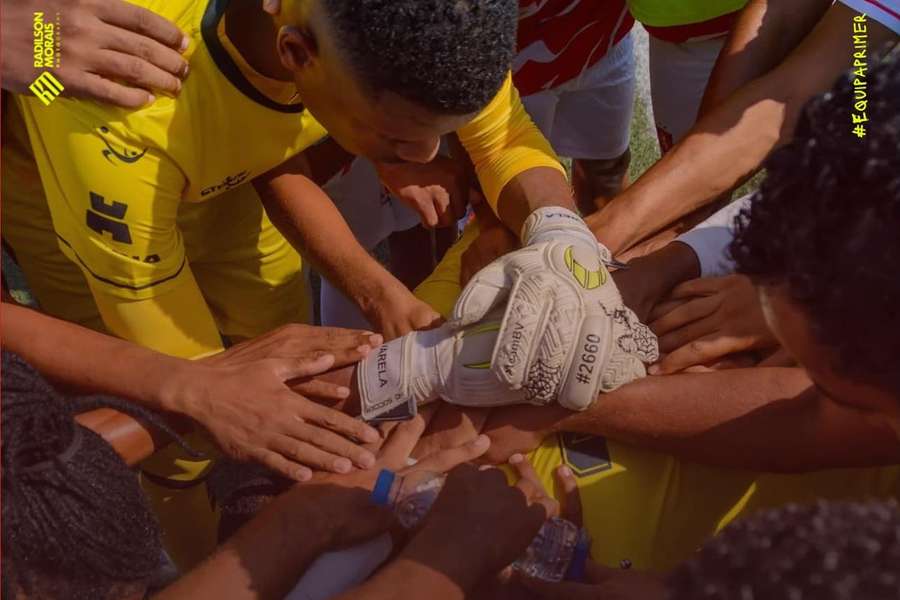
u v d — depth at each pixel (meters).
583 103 3.21
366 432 1.73
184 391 1.79
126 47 1.79
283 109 1.97
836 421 1.62
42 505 1.26
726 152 2.14
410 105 1.59
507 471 1.74
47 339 1.89
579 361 1.62
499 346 1.62
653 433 1.71
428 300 2.10
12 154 2.23
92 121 1.84
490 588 1.55
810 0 2.29
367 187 2.86
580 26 2.86
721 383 1.70
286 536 1.55
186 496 2.49
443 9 1.48
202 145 1.96
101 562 1.32
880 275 1.01
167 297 2.06
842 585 0.85
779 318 1.16
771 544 0.89
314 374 1.81
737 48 2.30
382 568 1.48
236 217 2.59
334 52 1.57
